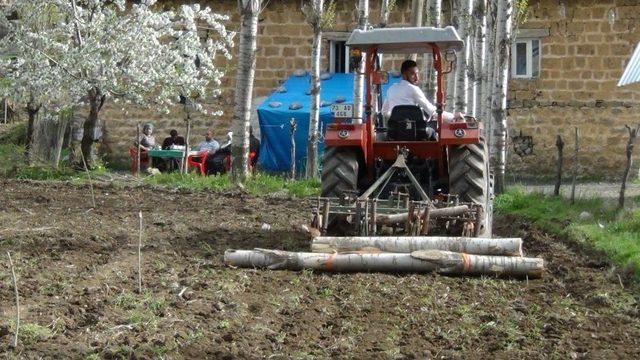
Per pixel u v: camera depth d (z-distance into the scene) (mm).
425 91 27672
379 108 15445
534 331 9781
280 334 9250
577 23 33156
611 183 31547
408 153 14148
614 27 32969
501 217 19125
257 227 16219
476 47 26922
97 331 8992
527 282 11961
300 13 34094
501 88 22812
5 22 27344
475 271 12031
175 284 10961
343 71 34500
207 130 34438
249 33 23219
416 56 33312
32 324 8961
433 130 14445
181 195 21000
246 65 23203
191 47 27797
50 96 27219
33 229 14938
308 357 8594
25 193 20359
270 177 24266
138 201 19594
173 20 33688
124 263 12320
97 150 32750
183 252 13344
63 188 21797
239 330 9320
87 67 26125
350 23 34094
